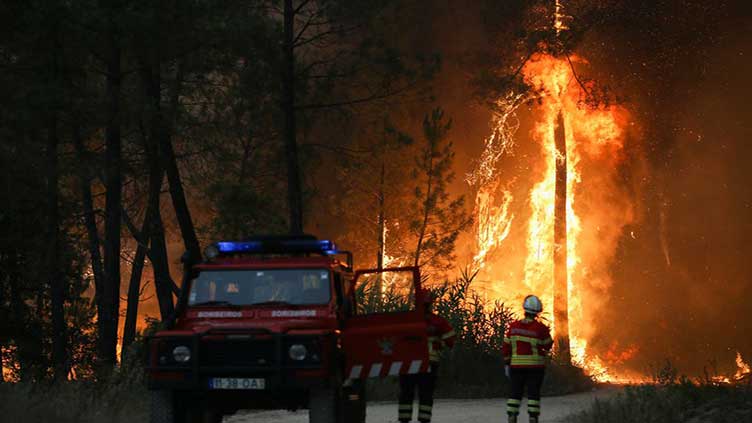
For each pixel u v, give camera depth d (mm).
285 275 11742
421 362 11312
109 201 23172
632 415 12719
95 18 20156
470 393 21953
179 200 24516
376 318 11883
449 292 24703
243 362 10578
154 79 23984
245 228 23750
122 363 16766
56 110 20453
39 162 21406
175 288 25250
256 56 24234
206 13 22031
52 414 12898
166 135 23562
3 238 24172
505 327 23953
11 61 21906
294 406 11211
